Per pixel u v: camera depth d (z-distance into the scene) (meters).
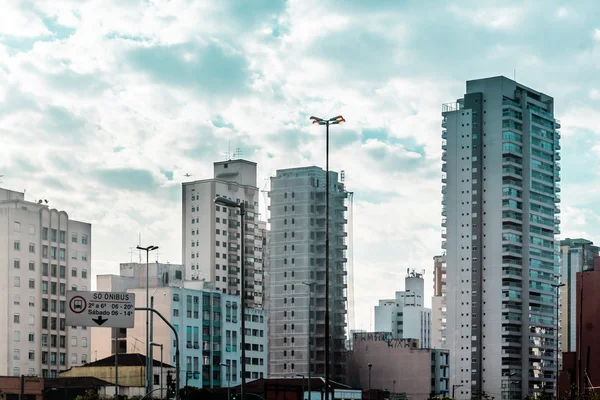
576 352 157.88
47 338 197.12
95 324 72.25
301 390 162.50
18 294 193.12
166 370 185.75
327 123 71.81
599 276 158.62
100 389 171.88
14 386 168.50
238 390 164.00
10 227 193.38
